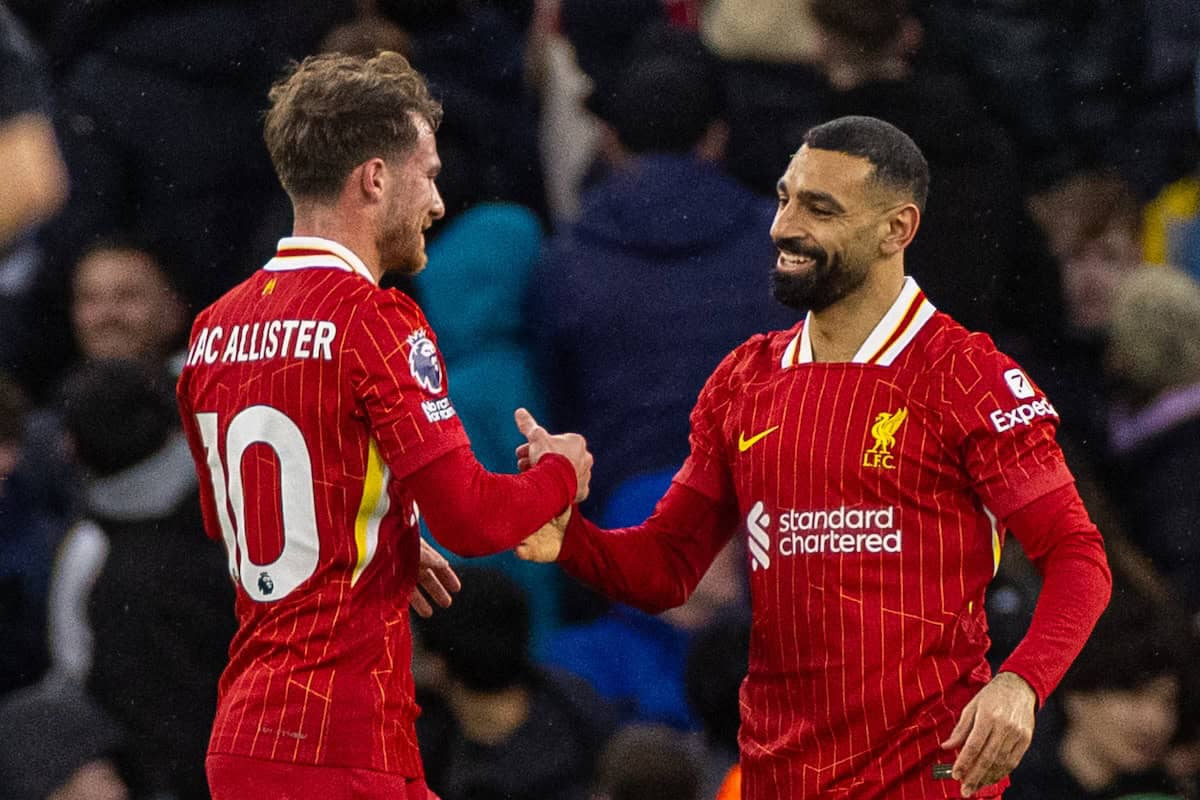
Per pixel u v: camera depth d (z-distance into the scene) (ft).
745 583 84.58
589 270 87.20
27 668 88.38
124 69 98.73
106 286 97.09
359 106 53.67
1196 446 92.68
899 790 53.93
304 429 52.54
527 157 100.17
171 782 79.46
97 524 81.97
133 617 79.77
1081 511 53.83
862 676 53.88
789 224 54.60
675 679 84.07
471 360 88.28
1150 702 75.31
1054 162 105.09
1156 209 107.96
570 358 88.28
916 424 53.93
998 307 90.38
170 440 81.92
